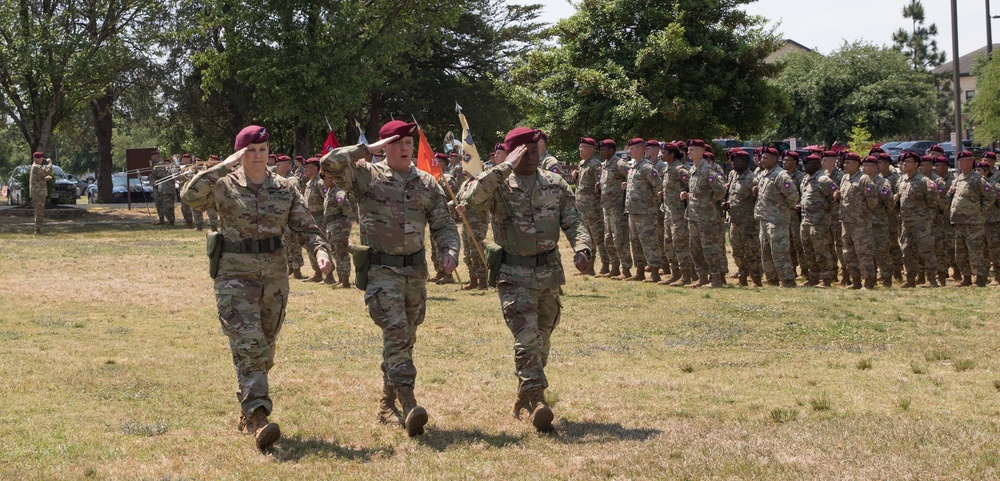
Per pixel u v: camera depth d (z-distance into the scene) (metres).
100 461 5.73
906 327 10.62
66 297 13.21
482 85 49.06
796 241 16.16
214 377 8.22
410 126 6.48
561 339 10.13
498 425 6.64
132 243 22.45
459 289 14.52
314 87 33.72
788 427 6.37
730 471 5.31
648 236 15.36
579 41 27.06
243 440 6.23
